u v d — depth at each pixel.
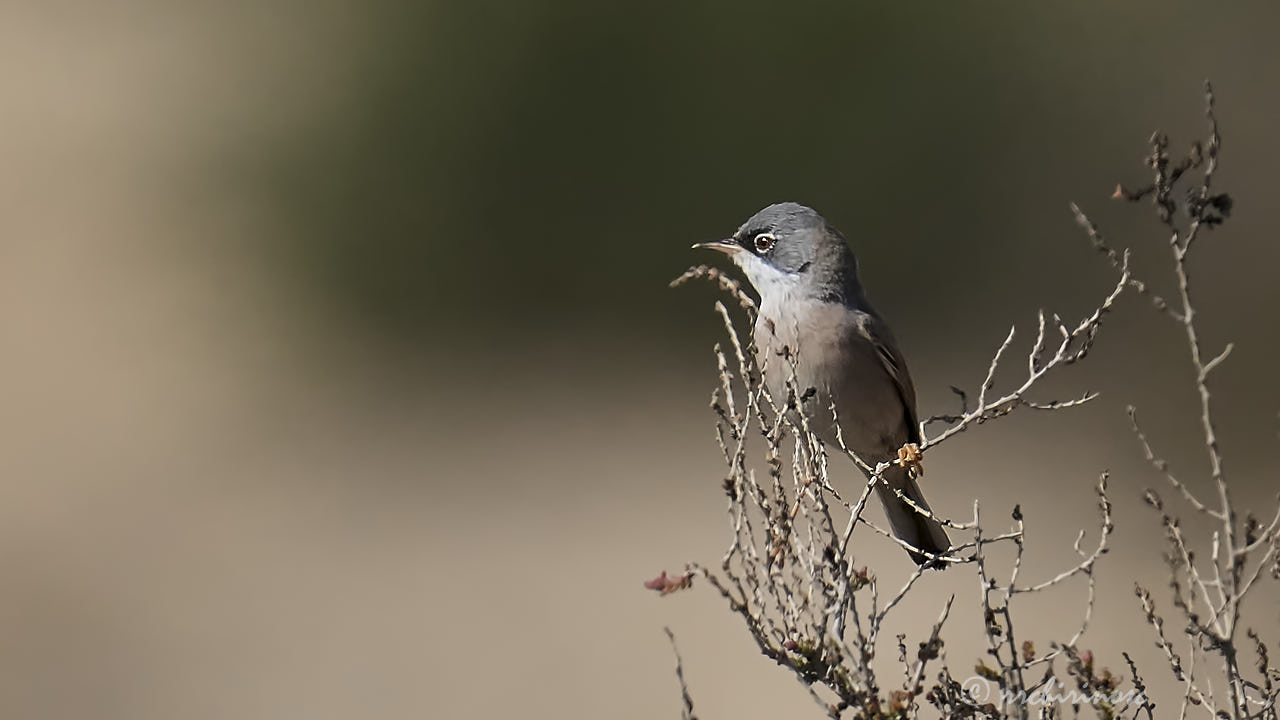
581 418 18.58
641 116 22.75
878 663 10.34
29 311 21.62
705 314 22.05
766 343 7.05
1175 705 7.96
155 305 22.02
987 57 22.39
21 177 24.36
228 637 13.18
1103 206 21.52
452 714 11.44
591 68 22.86
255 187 23.81
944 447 16.36
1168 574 11.51
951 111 22.31
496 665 12.21
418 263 23.06
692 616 12.87
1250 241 20.16
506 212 22.64
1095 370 18.45
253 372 20.70
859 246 22.30
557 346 21.59
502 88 22.88
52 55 27.12
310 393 20.05
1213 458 4.50
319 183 23.25
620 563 14.20
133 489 16.89
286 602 13.88
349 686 12.12
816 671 4.88
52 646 13.00
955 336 20.56
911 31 22.23
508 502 16.09
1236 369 17.84
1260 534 4.68
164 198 24.14
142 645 13.01
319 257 22.91
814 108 22.50
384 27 23.59
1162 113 21.81
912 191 22.28
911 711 4.76
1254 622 9.38
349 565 14.68
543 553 14.63
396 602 13.66
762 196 22.53
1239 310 19.19
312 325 22.28
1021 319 20.59
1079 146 21.88
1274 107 21.20
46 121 25.39
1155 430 16.41
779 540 5.09
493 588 13.87
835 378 7.01
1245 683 4.78
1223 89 21.59
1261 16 21.31
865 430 7.14
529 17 22.89
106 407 19.27
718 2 22.55
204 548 15.13
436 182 23.11
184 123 25.06
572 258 22.77
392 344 22.09
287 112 24.19
